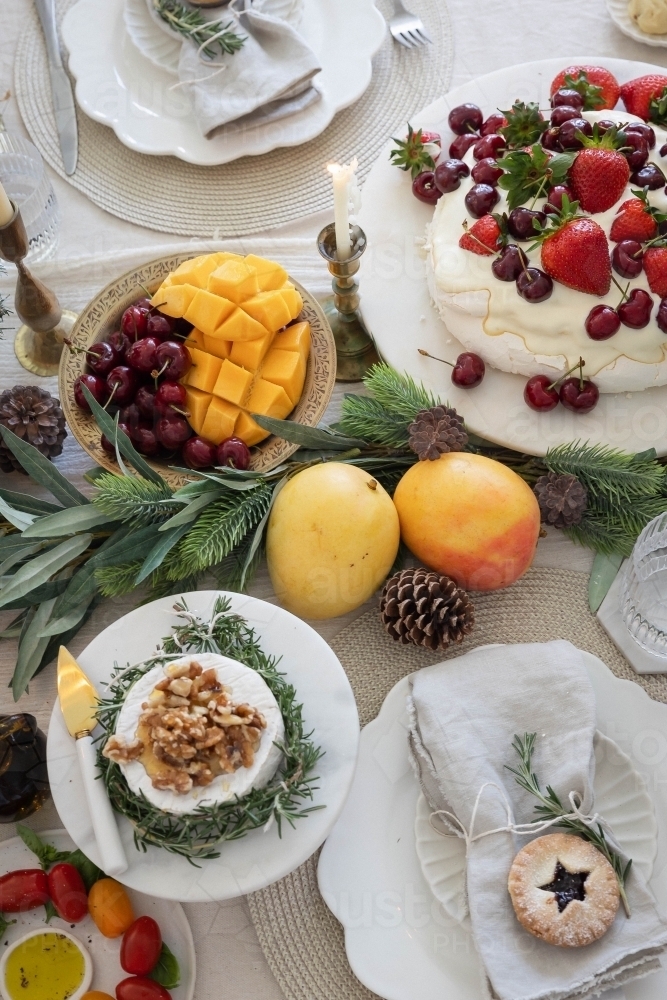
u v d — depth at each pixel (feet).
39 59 3.65
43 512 3.03
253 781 2.55
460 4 3.69
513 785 2.78
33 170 3.51
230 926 2.79
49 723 2.81
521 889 2.64
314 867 2.81
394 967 2.68
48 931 2.73
